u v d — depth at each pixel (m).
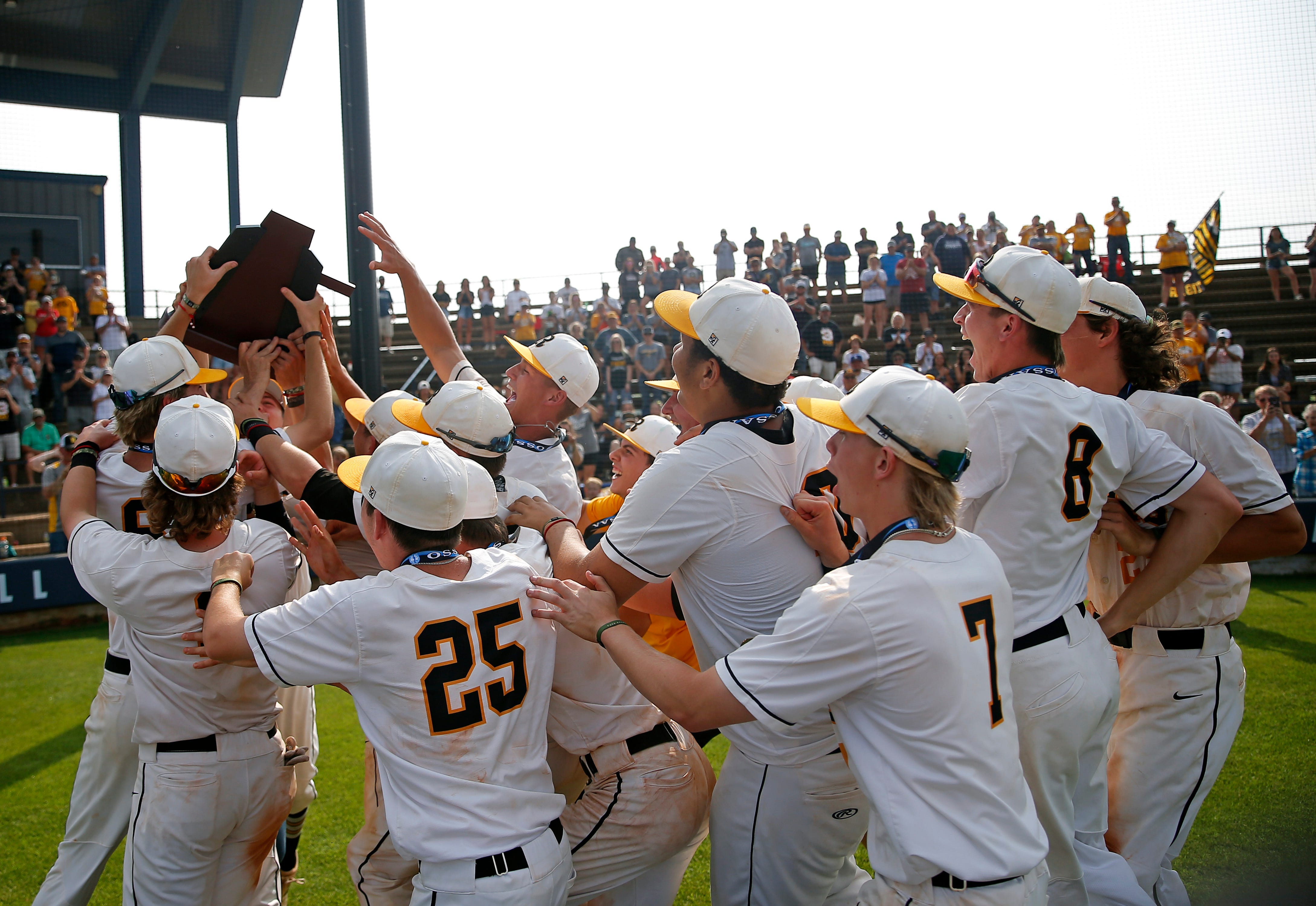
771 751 2.29
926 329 14.28
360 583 2.17
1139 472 2.61
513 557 2.38
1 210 17.05
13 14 13.21
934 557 1.88
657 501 2.21
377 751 2.17
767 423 2.33
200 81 15.30
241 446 2.99
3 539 9.84
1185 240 14.27
